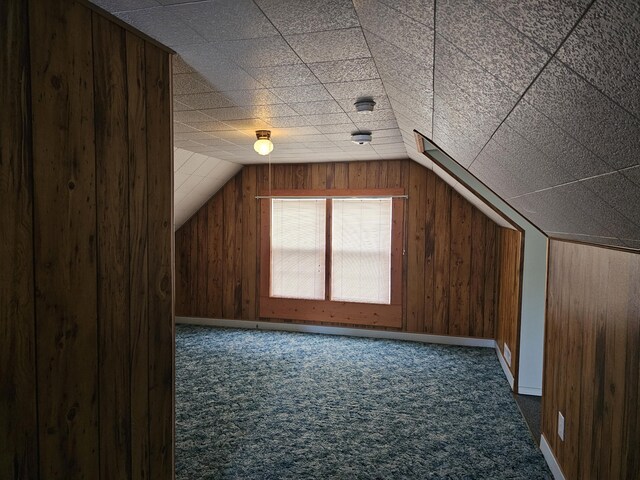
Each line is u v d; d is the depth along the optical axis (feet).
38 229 3.88
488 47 2.55
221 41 5.36
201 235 18.37
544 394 8.50
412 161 15.85
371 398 10.88
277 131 10.87
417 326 16.03
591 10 1.58
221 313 18.31
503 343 13.28
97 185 4.55
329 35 5.15
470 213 15.38
